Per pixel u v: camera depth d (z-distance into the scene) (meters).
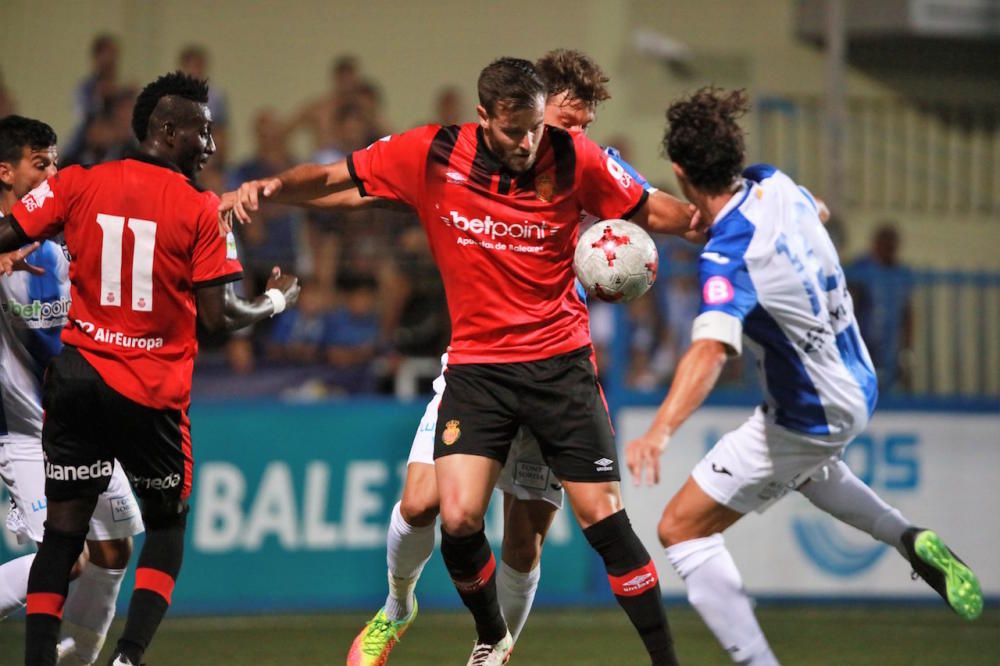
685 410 13.77
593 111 16.66
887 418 27.59
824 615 26.08
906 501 27.53
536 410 15.09
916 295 28.36
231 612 26.09
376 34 39.22
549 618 25.42
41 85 36.44
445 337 32.09
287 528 26.61
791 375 14.99
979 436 27.83
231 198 15.31
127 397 14.73
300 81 38.75
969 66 42.41
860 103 38.56
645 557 15.09
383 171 15.30
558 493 16.58
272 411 26.78
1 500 24.95
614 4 40.06
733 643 15.23
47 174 16.39
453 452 15.04
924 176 39.44
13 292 16.06
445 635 23.38
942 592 16.02
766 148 36.75
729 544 27.17
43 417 15.37
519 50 39.81
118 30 37.31
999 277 28.56
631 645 22.41
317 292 31.58
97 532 16.08
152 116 15.16
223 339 31.45
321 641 22.80
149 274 14.73
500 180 14.84
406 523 15.92
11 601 16.31
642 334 31.77
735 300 14.27
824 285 14.88
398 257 31.91
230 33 38.38
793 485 15.67
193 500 26.22
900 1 40.25
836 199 33.12
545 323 15.15
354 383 31.56
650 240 15.26
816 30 40.75
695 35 40.56
